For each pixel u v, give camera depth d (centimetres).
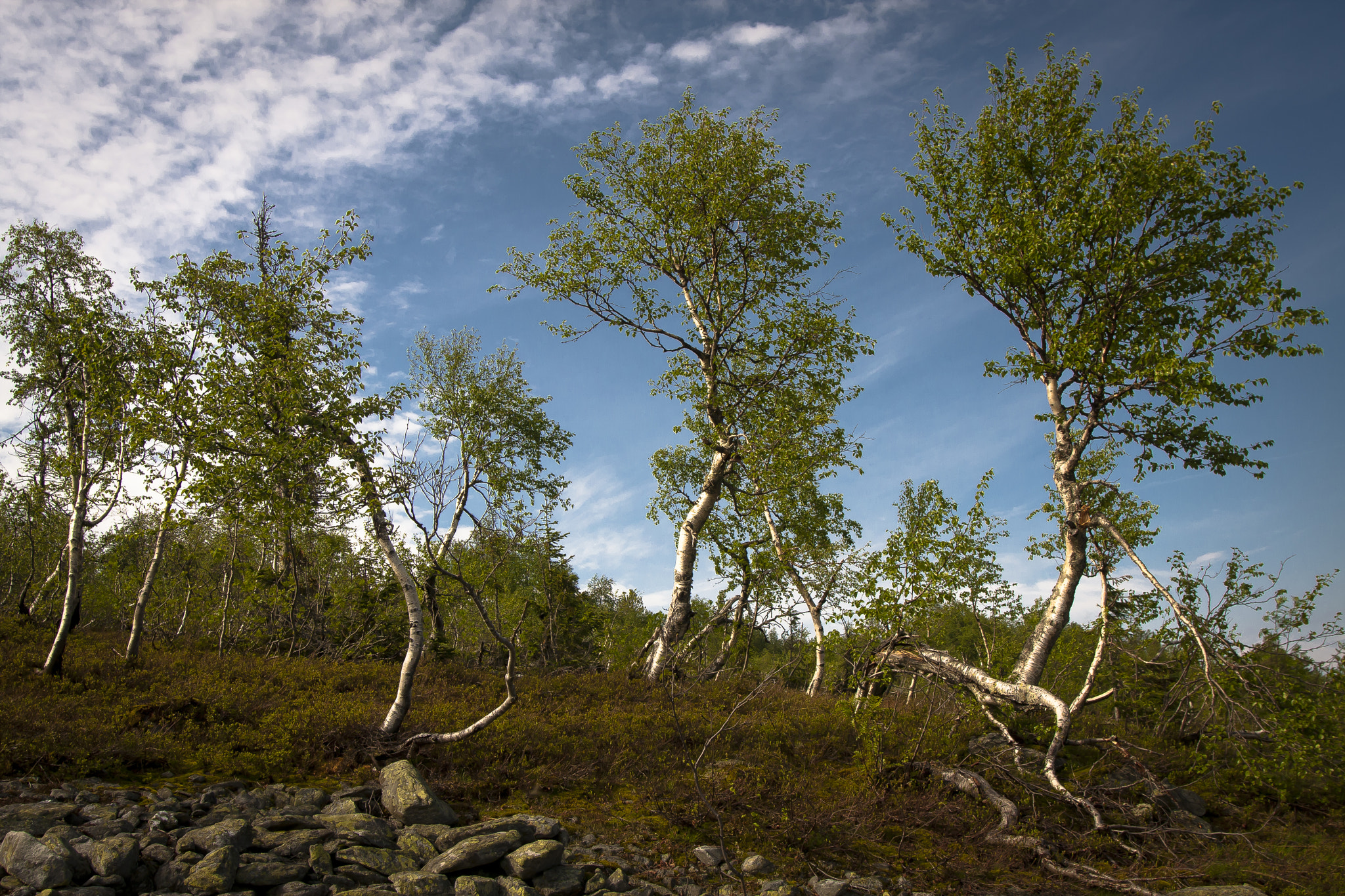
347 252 1169
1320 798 1107
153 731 961
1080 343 1360
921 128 1603
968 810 983
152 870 627
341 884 645
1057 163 1486
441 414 2466
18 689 1109
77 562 1308
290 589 1844
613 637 2547
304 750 974
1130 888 801
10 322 1708
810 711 1398
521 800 933
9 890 558
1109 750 1182
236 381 1073
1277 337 1308
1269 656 1273
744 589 2173
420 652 1073
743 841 866
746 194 1803
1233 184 1405
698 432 2178
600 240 1853
